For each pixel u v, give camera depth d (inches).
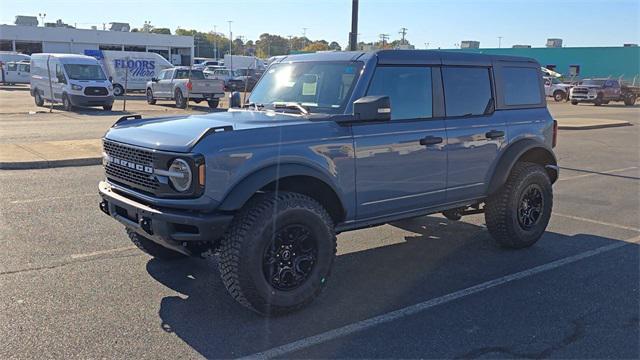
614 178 455.2
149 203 175.9
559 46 2829.7
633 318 183.0
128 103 1176.8
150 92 1152.2
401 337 167.5
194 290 199.5
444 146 220.5
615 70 2534.5
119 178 193.5
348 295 199.5
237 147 169.2
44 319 173.0
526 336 169.5
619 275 223.3
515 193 245.4
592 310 188.9
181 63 2893.7
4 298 187.8
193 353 155.4
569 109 1378.0
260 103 225.3
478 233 282.4
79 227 271.3
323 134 185.9
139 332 166.7
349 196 194.4
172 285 203.6
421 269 228.1
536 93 265.6
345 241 266.7
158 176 171.9
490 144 237.9
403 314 183.8
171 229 169.5
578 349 162.1
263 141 174.1
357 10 515.2
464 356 156.8
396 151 204.8
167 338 163.6
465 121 229.0
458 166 227.0
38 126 699.4
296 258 179.8
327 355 156.0
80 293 194.1
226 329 170.4
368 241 267.0
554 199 370.9
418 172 213.6
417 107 215.6
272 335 167.5
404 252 250.7
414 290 205.0
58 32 2529.5
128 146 183.2
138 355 153.2
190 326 171.6
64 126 702.5
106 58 1443.2
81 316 176.1
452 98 227.8
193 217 164.6
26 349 154.2
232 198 167.5
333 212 198.1
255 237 168.7
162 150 169.9
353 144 192.7
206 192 164.6
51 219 283.9
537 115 261.3
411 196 213.6
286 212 173.6
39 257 228.8
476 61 237.6
